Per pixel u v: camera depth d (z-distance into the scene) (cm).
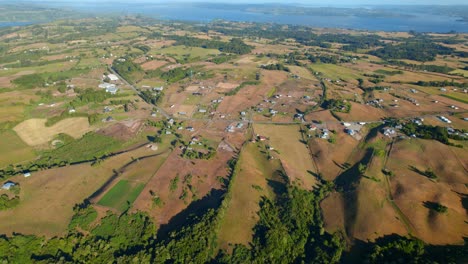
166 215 11994
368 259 9756
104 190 13025
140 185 13412
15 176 13762
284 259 10275
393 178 13400
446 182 13075
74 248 10281
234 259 10081
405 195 12256
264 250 10350
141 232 11019
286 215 11950
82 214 11512
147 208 12169
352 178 13838
